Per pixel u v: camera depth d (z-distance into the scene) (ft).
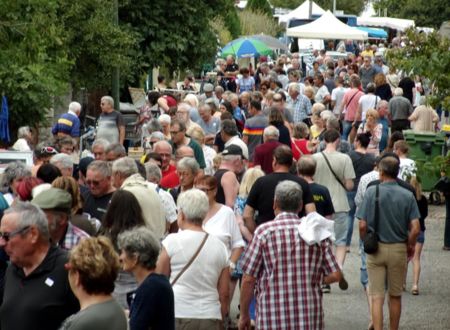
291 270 51.03
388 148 92.68
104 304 36.04
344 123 147.54
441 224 111.45
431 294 82.07
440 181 96.94
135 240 41.83
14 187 59.36
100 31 143.33
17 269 40.68
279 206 52.01
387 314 76.23
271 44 231.50
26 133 97.19
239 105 143.54
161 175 69.46
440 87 67.00
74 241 46.75
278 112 95.86
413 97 170.19
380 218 64.18
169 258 49.85
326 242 51.39
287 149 64.59
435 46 67.51
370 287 64.90
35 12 105.50
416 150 119.65
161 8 177.06
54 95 119.75
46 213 45.29
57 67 119.03
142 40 174.29
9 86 107.55
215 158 78.13
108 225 49.37
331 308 77.10
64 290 39.99
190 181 65.41
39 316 39.75
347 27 269.03
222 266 50.37
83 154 113.09
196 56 184.14
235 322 70.85
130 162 60.39
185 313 49.37
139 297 41.34
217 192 69.41
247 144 102.78
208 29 184.55
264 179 63.98
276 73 192.65
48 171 58.59
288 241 51.13
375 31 343.67
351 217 91.66
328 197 70.79
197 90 192.65
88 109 172.35
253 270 51.70
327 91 162.20
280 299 50.96
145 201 56.54
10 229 39.83
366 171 88.74
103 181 57.88
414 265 81.61
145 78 192.44
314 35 266.98
